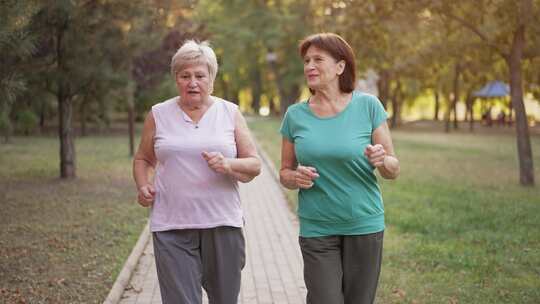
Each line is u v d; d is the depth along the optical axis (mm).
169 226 3857
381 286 6277
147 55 18344
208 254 3943
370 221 3785
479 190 13672
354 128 3787
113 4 11523
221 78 50000
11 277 6500
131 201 11891
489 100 58844
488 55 15281
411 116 84250
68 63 12258
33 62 11570
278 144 27359
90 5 11492
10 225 9297
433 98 76812
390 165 3709
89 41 12078
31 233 8773
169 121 3898
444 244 8195
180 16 13375
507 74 17422
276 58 45125
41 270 6820
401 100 53062
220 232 3900
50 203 11406
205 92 3865
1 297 5801
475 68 16391
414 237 8742
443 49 15234
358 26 14688
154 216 3908
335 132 3777
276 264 7418
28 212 10453
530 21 12953
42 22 10969
